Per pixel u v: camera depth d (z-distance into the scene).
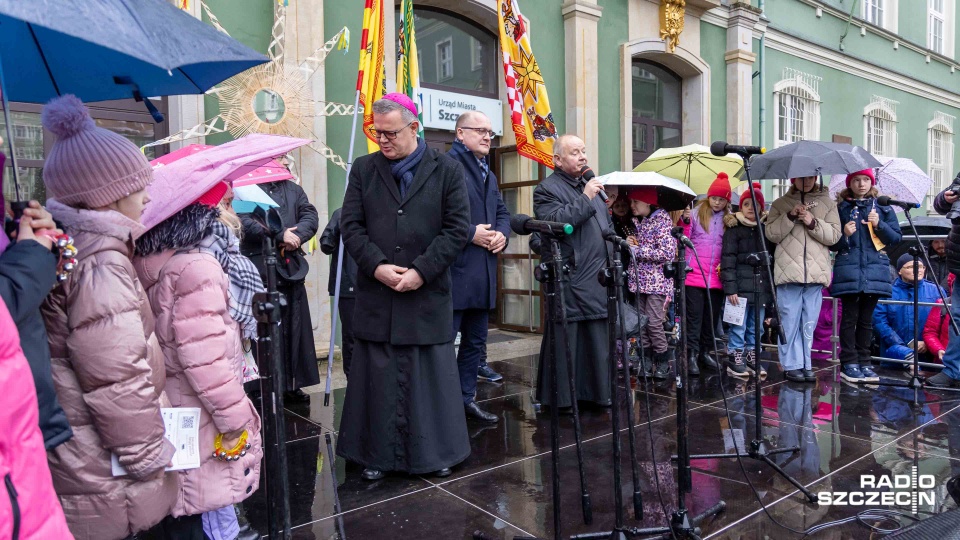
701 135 8.87
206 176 1.92
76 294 1.54
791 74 10.23
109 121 4.76
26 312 1.35
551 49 7.15
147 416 1.60
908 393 4.59
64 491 1.60
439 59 6.72
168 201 1.87
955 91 14.74
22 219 1.43
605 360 4.11
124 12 1.42
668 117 8.95
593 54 7.34
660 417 4.08
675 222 5.80
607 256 4.09
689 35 8.56
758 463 3.29
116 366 1.54
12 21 1.70
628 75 7.80
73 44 1.81
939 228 7.12
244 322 2.45
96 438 1.60
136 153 1.67
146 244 1.88
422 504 2.83
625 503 2.81
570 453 3.44
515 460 3.34
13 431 1.21
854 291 4.76
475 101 6.90
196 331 1.88
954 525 1.29
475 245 3.84
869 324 5.02
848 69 11.52
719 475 3.14
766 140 9.87
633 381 4.98
